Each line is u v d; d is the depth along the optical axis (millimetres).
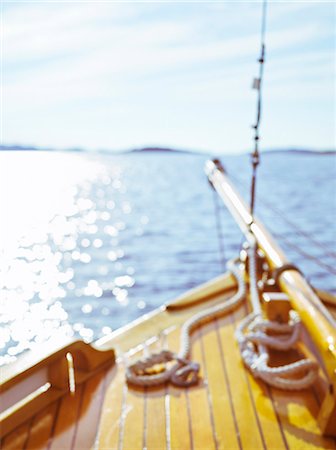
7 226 18297
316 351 2871
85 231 19781
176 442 2152
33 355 2361
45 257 14984
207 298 3605
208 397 2459
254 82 3107
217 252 15234
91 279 12539
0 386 2121
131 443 2146
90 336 8727
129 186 41844
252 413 2336
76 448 2111
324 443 2135
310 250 15242
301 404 2396
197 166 76875
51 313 9844
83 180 47812
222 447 2119
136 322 3270
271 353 2852
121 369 2699
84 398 2443
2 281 12203
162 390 2521
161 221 22281
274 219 21031
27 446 2113
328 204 25562
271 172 53719
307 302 2488
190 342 3002
